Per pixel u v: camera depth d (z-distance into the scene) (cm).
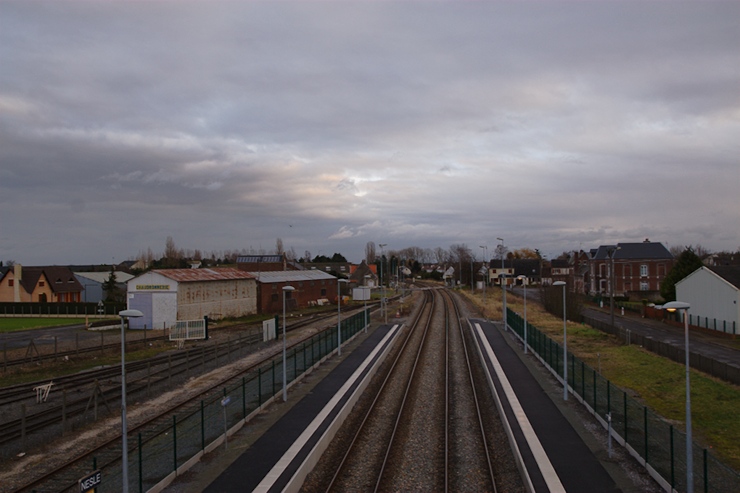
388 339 4575
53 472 1684
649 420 1823
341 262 16825
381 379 3191
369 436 2123
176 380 3072
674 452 1569
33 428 2136
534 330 3716
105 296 8744
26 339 4600
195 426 1931
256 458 1761
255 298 6712
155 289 5341
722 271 4991
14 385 2855
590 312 7156
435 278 17938
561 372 2875
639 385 3011
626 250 9331
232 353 3950
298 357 3192
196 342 4534
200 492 1508
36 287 7575
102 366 3462
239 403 2323
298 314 6806
